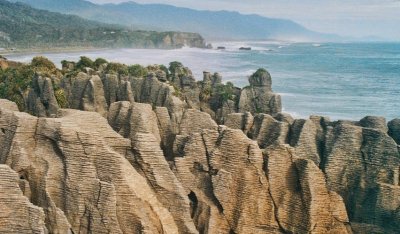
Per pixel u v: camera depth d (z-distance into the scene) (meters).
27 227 21.33
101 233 23.20
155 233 23.73
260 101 58.97
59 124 24.11
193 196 27.69
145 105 32.84
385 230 27.20
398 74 190.62
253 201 26.52
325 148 30.39
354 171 29.22
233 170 26.92
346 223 26.84
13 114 24.97
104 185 23.08
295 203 26.27
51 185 23.84
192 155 27.92
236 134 27.06
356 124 33.75
